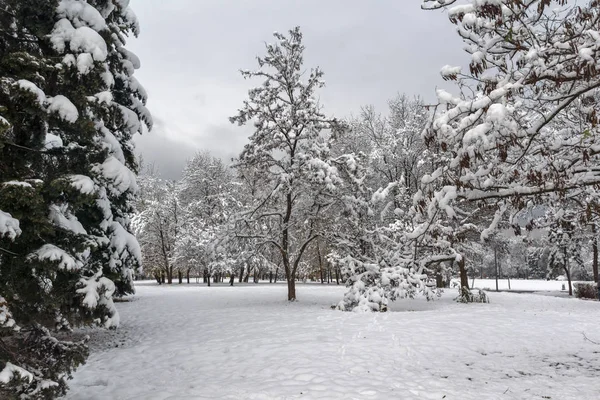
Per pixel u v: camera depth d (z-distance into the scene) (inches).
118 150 323.9
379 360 326.0
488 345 378.6
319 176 768.9
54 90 240.4
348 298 667.4
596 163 227.8
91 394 267.9
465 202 255.4
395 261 459.8
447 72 201.3
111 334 502.6
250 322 546.0
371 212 840.3
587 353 348.2
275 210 925.2
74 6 251.9
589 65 171.2
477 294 879.7
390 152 1208.8
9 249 215.0
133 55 477.4
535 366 309.1
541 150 213.2
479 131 179.8
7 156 225.3
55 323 262.2
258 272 2048.5
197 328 522.6
